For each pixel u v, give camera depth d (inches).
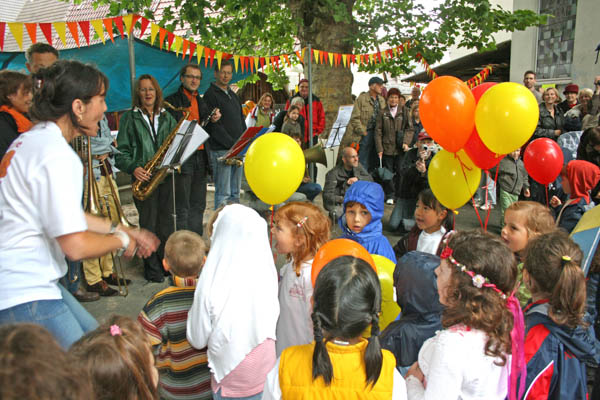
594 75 361.7
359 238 113.2
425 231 120.6
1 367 26.3
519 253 101.2
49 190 64.9
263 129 174.7
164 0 325.4
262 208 230.2
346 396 52.2
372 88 302.7
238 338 76.8
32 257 66.8
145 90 167.3
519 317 65.3
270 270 80.7
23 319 66.1
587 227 97.4
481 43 321.1
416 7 319.3
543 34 426.3
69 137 72.6
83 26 152.9
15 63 197.3
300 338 91.8
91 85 70.3
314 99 300.0
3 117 98.9
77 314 76.4
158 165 168.4
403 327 74.5
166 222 178.7
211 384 83.0
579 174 133.6
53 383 27.0
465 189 120.2
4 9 476.7
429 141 222.8
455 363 57.9
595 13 355.6
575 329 72.8
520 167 223.1
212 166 209.2
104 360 47.0
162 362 83.7
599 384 77.2
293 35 376.5
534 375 72.1
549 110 283.0
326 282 53.8
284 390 54.2
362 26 324.8
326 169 323.0
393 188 314.2
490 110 103.5
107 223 81.9
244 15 326.0
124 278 168.4
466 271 61.1
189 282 83.5
